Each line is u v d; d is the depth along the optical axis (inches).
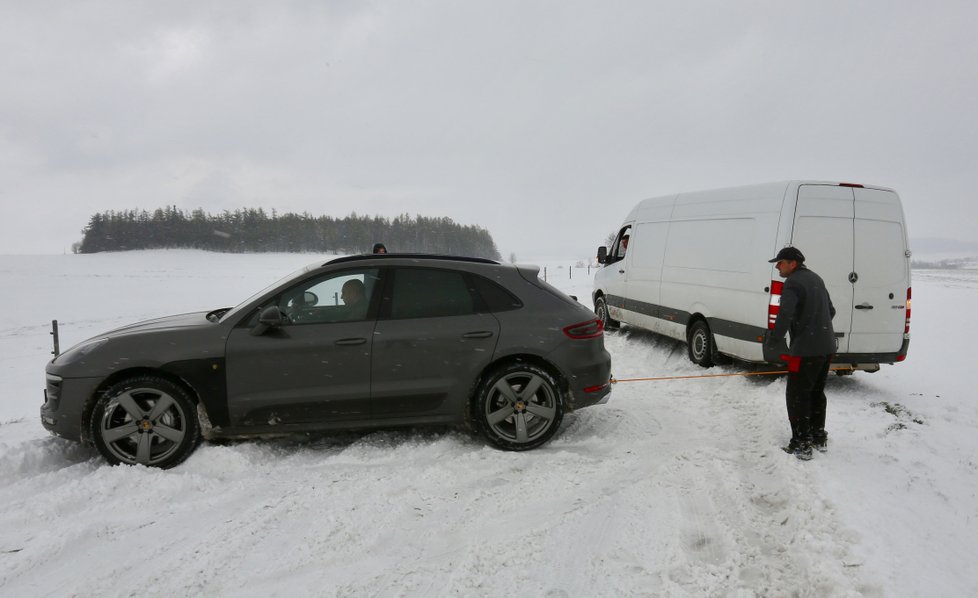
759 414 227.8
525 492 156.4
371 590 112.8
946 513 143.8
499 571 119.2
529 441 187.2
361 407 183.2
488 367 189.6
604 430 210.2
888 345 269.0
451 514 144.0
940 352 392.5
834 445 191.2
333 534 133.6
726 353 299.6
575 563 122.4
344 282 188.1
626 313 417.1
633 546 129.4
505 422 191.6
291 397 178.7
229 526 137.4
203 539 131.9
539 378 187.3
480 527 137.9
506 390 186.9
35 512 142.1
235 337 178.1
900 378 310.8
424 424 195.8
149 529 136.9
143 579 116.8
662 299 361.7
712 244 313.0
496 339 187.6
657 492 156.9
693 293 327.0
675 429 212.1
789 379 183.8
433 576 117.8
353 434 201.5
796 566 121.0
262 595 111.9
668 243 359.9
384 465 173.5
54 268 2405.3
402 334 183.8
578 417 225.5
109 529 136.3
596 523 139.9
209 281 1646.2
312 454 183.9
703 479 165.2
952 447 192.9
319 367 179.8
